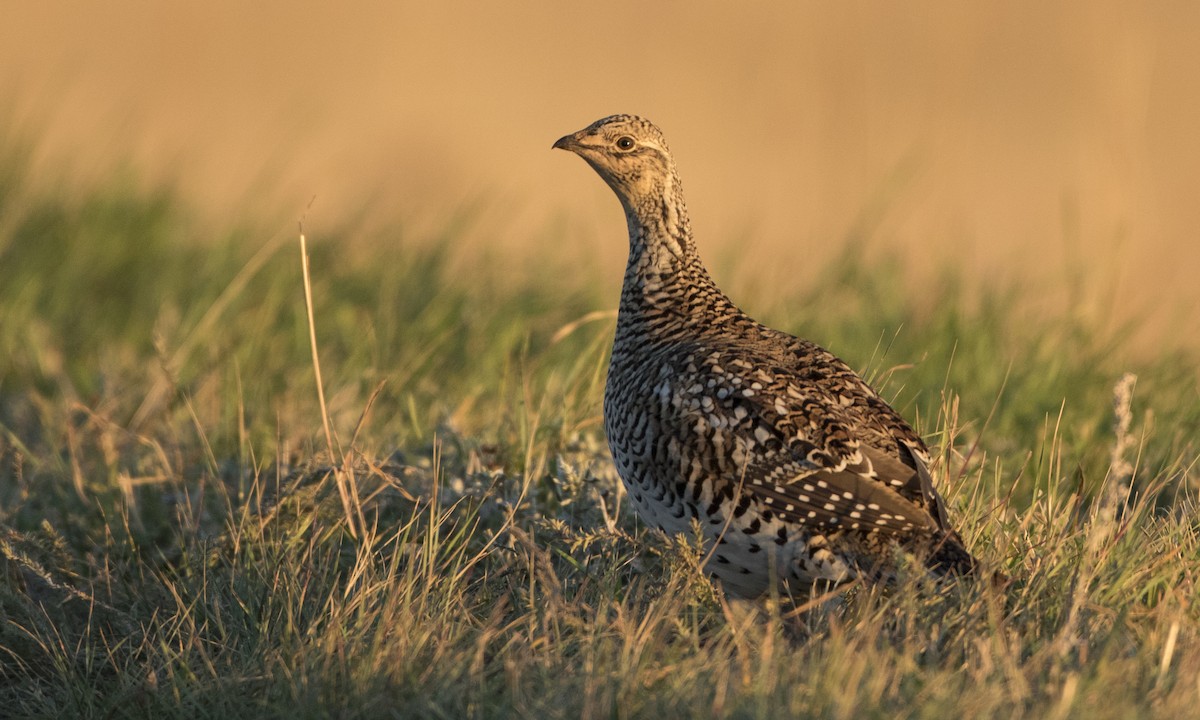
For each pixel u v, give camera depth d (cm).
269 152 3250
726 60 4128
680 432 982
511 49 4312
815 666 805
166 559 1115
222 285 1862
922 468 965
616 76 4019
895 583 948
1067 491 1193
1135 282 1870
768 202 2966
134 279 1925
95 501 1234
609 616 949
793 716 766
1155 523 1067
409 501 1148
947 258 1902
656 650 880
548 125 3628
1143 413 1370
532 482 1170
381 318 1722
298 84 3906
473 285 1897
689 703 805
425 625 921
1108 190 1839
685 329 1098
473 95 3859
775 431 954
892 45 3978
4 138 2211
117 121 3183
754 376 978
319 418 1412
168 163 2375
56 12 4375
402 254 1984
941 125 3278
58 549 1098
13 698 979
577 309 1814
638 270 1130
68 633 1020
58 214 1992
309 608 985
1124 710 757
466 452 1234
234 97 3759
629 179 1130
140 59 4022
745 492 960
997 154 3316
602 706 802
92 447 1395
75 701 945
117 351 1736
